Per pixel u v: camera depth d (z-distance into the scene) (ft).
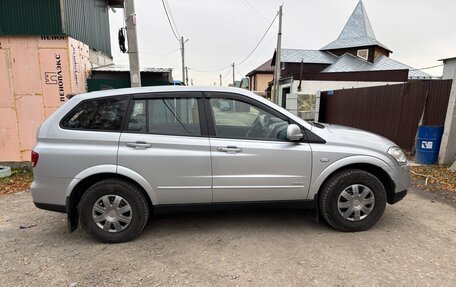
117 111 11.73
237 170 11.75
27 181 21.61
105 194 11.53
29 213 15.24
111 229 11.74
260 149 11.76
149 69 35.81
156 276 9.60
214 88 12.26
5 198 17.81
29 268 10.16
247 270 9.82
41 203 11.50
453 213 14.43
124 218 11.69
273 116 12.27
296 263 10.18
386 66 104.01
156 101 11.89
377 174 12.92
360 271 9.66
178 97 11.99
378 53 111.34
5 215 14.99
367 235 12.15
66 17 25.13
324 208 12.32
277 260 10.39
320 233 12.39
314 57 113.19
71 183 11.32
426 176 20.35
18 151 25.57
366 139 12.56
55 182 11.35
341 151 12.06
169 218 14.06
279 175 11.92
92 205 11.53
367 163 12.23
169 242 11.83
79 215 11.66
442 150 23.82
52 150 11.28
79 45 27.37
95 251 11.24
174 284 9.18
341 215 12.27
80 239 12.26
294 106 70.49
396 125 31.76
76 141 11.39
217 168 11.67
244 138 11.93
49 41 24.56
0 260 10.69
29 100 25.08
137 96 11.85
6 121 25.16
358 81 84.79
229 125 12.10
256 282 9.20
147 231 12.80
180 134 11.73
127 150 11.39
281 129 12.21
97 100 11.76
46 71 24.85
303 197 12.25
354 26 118.01
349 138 12.39
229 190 11.85
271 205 12.26
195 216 14.24
